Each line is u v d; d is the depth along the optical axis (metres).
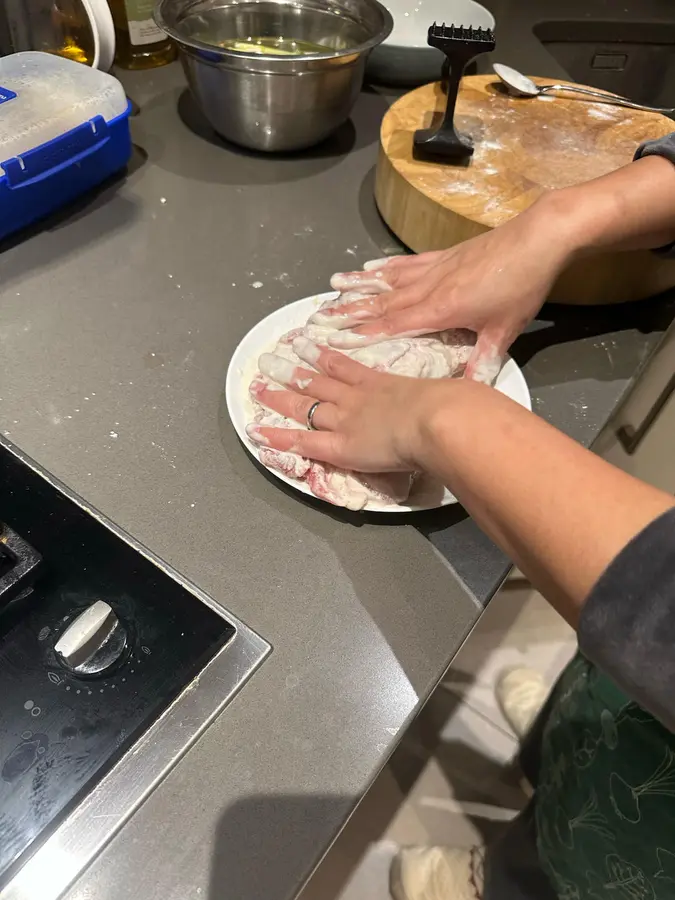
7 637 0.40
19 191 0.65
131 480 0.50
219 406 0.56
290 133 0.78
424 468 0.42
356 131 0.87
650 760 0.53
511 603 1.21
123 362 0.58
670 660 0.29
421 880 0.89
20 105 0.67
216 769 0.38
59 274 0.65
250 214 0.74
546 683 1.12
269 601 0.45
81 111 0.68
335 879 0.94
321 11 0.85
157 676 0.40
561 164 0.71
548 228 0.55
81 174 0.71
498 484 0.36
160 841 0.35
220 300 0.64
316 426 0.51
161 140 0.82
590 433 0.58
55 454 0.51
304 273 0.68
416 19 1.03
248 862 0.35
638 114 0.79
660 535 0.30
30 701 0.38
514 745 1.07
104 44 0.76
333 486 0.49
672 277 0.66
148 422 0.54
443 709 1.10
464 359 0.57
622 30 1.12
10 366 0.57
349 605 0.45
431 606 0.46
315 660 0.42
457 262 0.59
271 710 0.40
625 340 0.65
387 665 0.43
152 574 0.44
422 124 0.74
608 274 0.64
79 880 0.34
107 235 0.70
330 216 0.75
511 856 0.82
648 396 0.75
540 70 0.99
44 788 0.36
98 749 0.37
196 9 0.81
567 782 0.65
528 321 0.58
